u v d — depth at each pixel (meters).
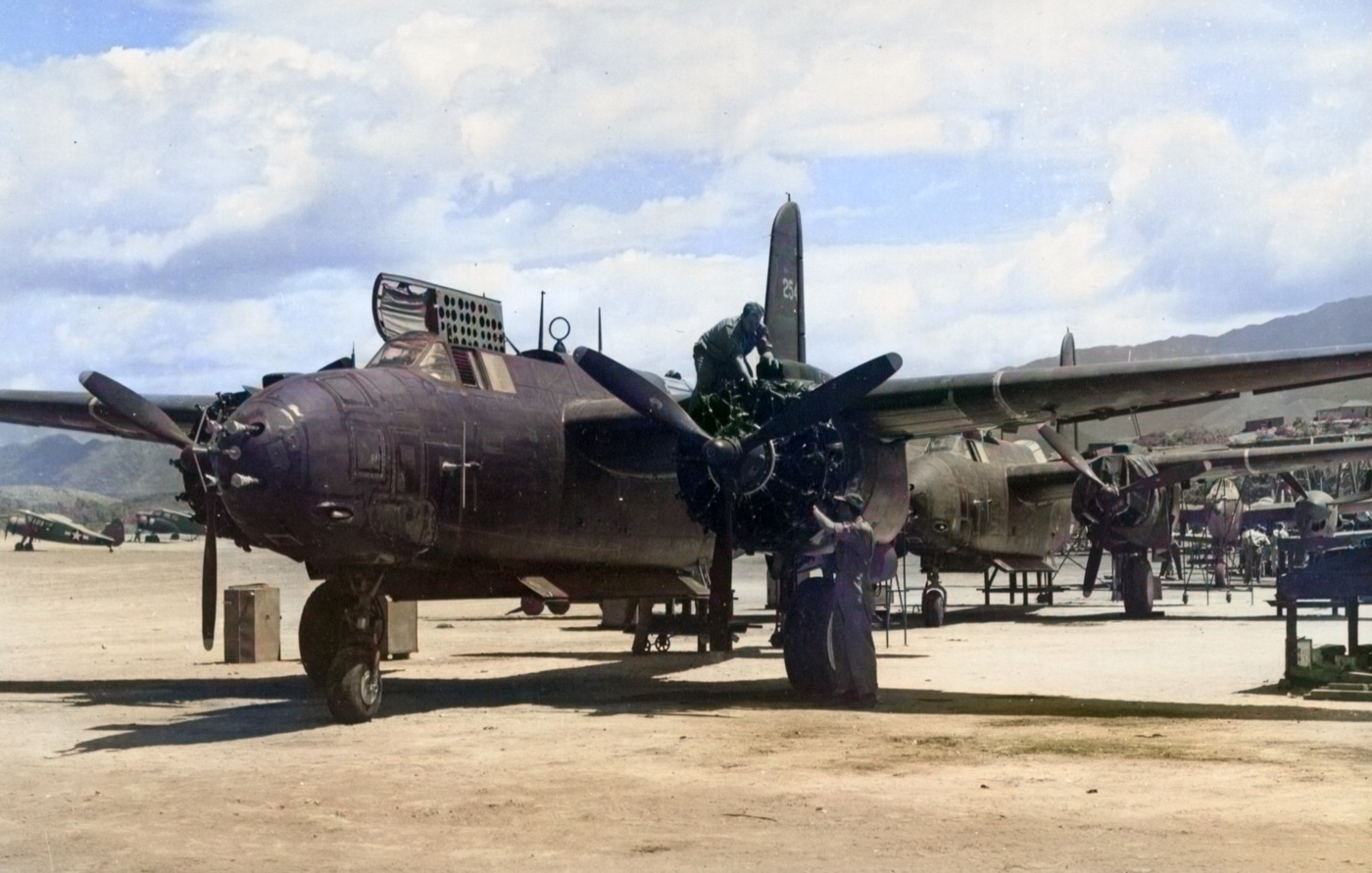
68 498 176.25
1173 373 14.09
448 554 14.20
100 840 8.08
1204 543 46.97
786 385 16.17
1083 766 10.23
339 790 9.60
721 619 15.39
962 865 7.23
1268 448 29.11
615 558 16.69
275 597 20.33
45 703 15.05
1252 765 10.16
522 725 12.92
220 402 15.05
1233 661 18.69
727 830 8.17
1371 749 10.96
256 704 14.79
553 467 15.30
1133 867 7.13
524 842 7.93
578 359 14.98
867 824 8.27
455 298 15.72
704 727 12.67
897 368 14.49
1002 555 29.48
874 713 13.60
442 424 13.77
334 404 12.71
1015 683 16.12
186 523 124.31
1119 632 24.56
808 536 15.90
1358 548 15.26
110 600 38.88
